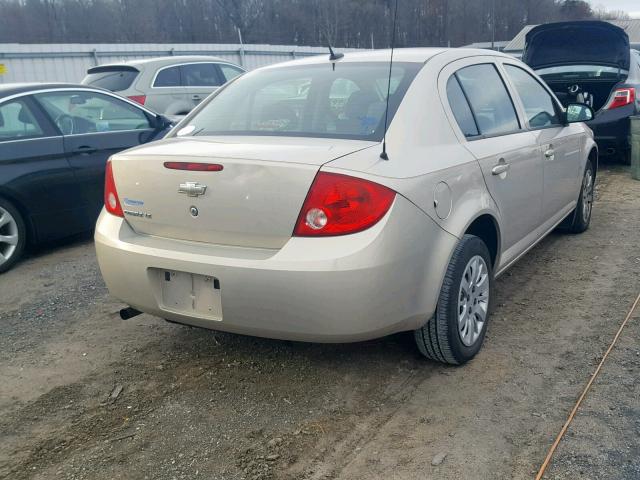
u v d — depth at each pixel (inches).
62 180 223.5
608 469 100.7
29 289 192.1
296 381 132.2
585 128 220.4
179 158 119.2
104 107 245.8
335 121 130.0
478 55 160.7
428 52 149.2
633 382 125.6
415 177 116.3
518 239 163.0
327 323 109.8
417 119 127.3
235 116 144.0
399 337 148.9
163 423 119.5
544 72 354.9
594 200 279.9
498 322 156.8
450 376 131.5
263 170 111.3
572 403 119.5
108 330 160.9
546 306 165.3
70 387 133.7
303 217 109.5
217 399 127.0
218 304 117.5
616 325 151.9
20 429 119.0
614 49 343.3
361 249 107.6
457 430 113.0
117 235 128.8
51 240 226.4
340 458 107.0
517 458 104.6
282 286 109.3
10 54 701.9
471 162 133.3
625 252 205.6
